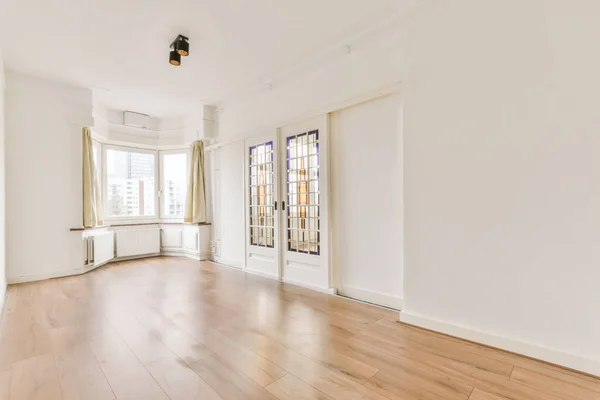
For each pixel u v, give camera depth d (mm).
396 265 2881
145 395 1564
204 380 1698
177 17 2723
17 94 3848
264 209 4355
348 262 3303
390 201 2920
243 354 1998
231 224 5016
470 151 2172
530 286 1930
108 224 5211
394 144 2879
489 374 1743
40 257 4023
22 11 2602
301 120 3715
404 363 1874
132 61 3562
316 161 3561
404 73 2537
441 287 2318
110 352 2027
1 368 1826
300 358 1942
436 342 2160
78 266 4340
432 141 2365
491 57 2084
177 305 3008
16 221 3840
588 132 1746
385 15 2707
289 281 3908
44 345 2131
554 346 1842
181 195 6023
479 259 2131
